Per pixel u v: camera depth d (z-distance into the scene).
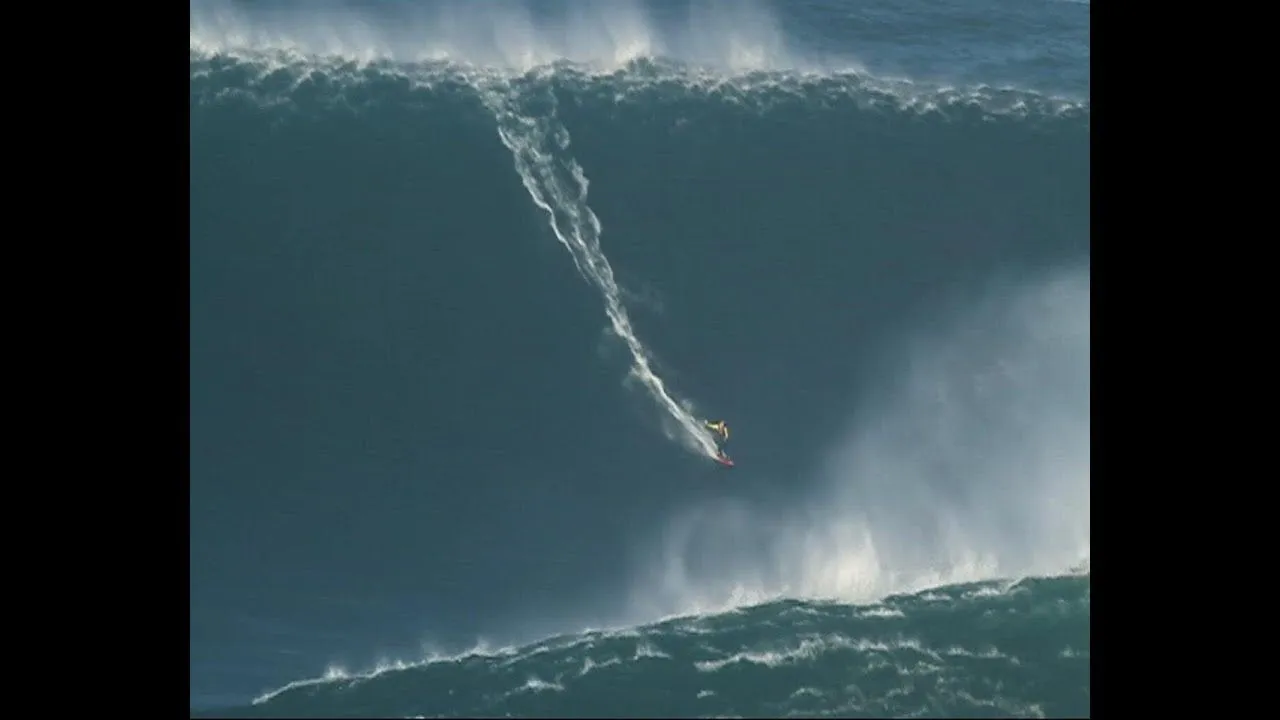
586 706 62.56
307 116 82.31
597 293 78.88
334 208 79.75
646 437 74.81
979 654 65.12
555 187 81.94
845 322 79.75
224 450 72.50
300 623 67.31
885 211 83.62
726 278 80.25
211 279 77.00
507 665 65.38
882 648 65.50
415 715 62.31
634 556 70.88
